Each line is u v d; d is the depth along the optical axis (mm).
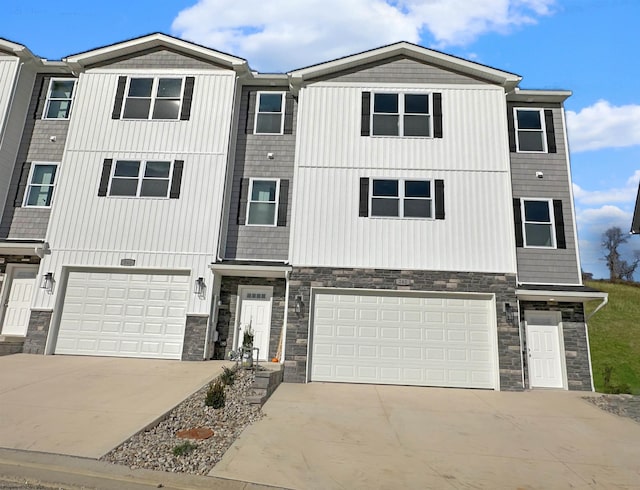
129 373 9844
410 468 5441
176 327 12211
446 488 4887
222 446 5879
